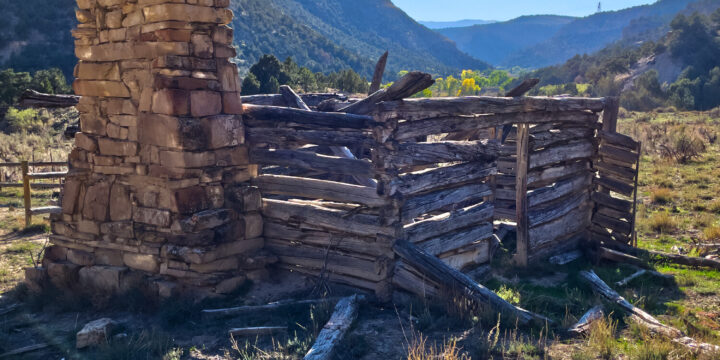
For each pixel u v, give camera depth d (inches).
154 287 262.5
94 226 282.4
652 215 456.4
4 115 1245.1
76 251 291.3
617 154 372.5
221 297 261.0
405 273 251.8
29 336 232.5
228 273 269.9
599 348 193.2
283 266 290.4
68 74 5017.2
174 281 263.9
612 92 3858.3
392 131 247.0
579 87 4402.1
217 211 264.7
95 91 280.8
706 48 5113.2
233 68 271.4
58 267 289.3
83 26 281.9
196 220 253.3
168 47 246.7
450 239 288.2
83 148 289.0
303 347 197.2
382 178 248.5
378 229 253.8
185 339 219.9
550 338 208.2
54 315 259.9
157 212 260.7
